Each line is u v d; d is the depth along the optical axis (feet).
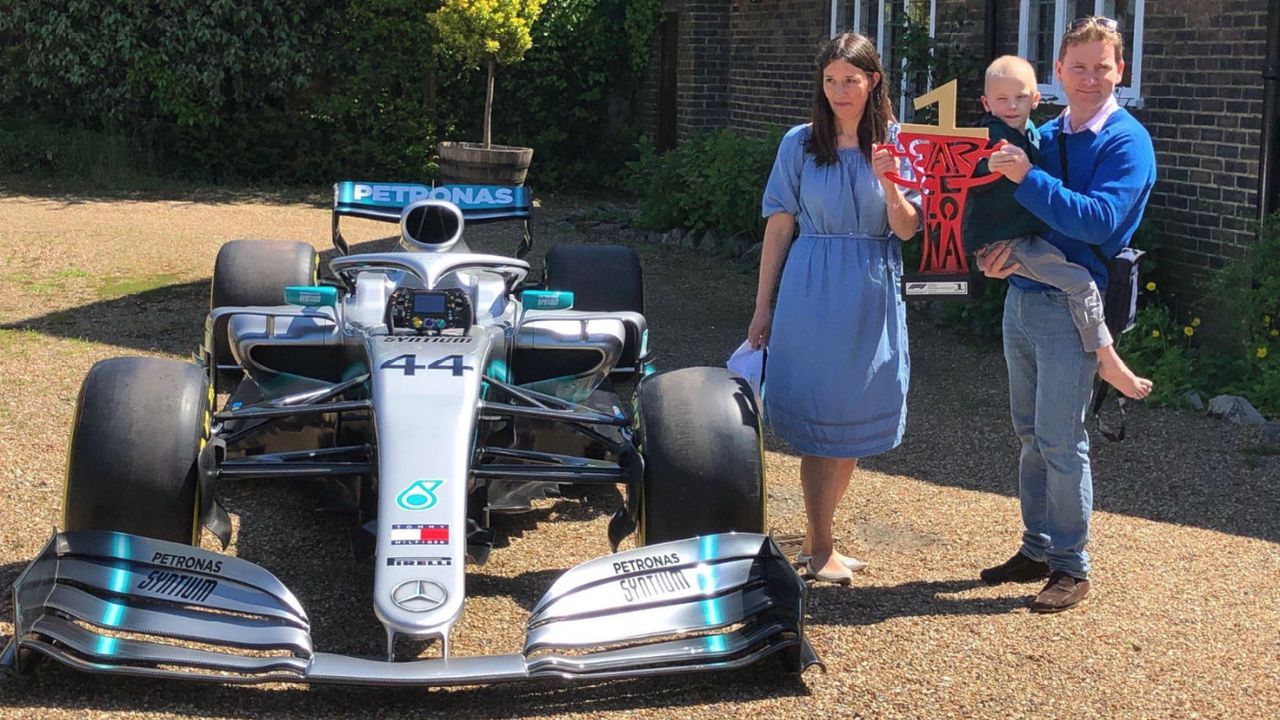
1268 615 13.99
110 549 11.64
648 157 42.78
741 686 11.96
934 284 13.50
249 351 15.55
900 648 12.92
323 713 11.15
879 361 13.87
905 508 17.34
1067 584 14.16
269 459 13.43
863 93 13.44
